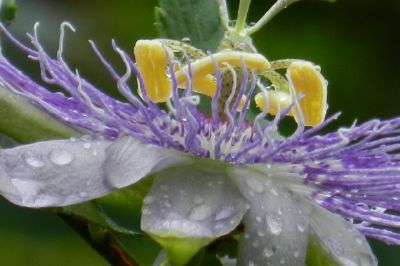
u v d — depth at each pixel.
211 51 0.34
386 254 0.44
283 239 0.30
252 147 0.30
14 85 0.31
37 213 0.44
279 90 0.33
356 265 0.30
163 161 0.30
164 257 0.31
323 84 0.32
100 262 0.45
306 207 0.31
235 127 0.31
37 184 0.30
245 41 0.33
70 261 0.44
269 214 0.30
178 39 0.34
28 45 0.46
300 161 0.31
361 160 0.31
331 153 0.31
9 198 0.29
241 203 0.30
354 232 0.31
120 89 0.30
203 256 0.31
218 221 0.29
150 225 0.29
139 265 0.33
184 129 0.31
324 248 0.30
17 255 0.44
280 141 0.31
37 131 0.31
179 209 0.29
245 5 0.33
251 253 0.29
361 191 0.31
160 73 0.32
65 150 0.30
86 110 0.31
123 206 0.31
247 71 0.32
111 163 0.30
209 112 0.35
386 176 0.31
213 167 0.31
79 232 0.33
